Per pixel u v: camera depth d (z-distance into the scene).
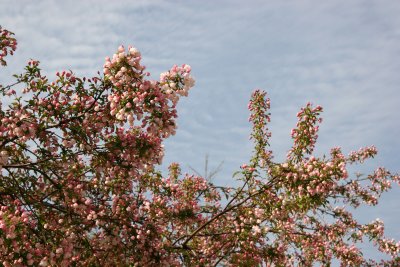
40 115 8.70
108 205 10.03
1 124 8.64
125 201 9.93
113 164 9.32
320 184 9.36
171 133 8.40
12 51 9.75
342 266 12.64
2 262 7.47
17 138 8.72
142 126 8.28
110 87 8.66
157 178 11.33
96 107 8.73
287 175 9.71
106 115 8.84
